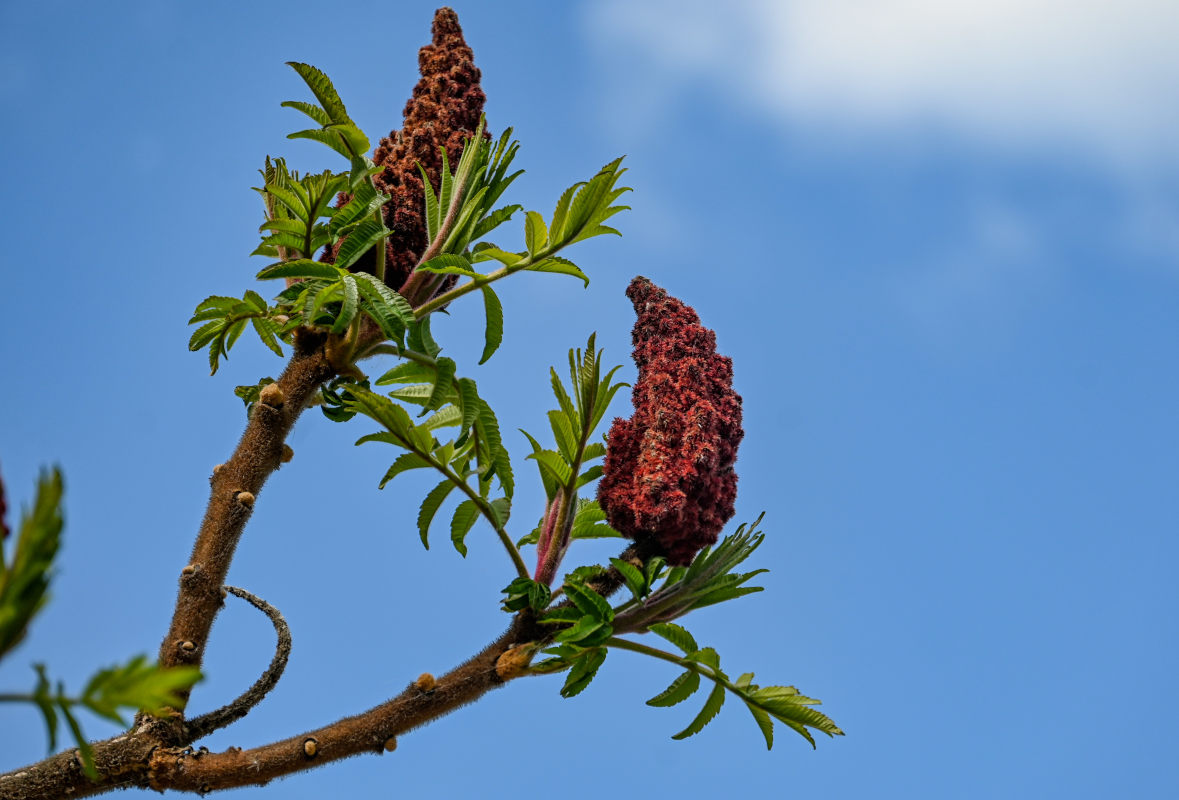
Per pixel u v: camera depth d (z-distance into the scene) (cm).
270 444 421
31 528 199
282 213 472
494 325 454
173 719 382
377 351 437
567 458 441
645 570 423
